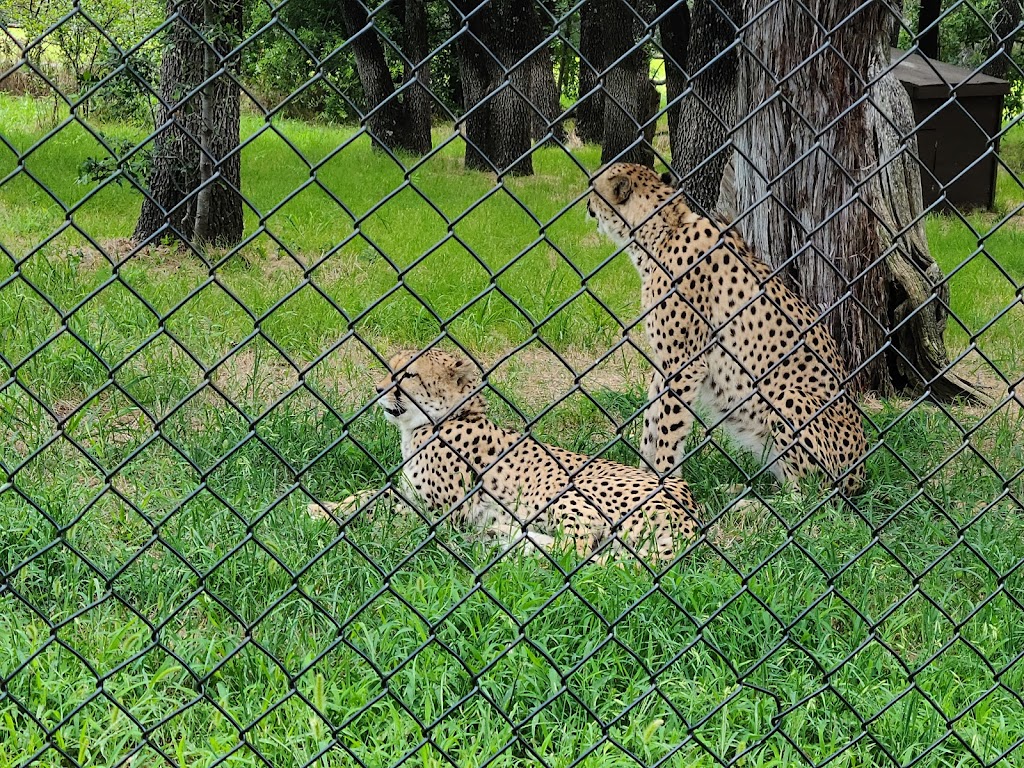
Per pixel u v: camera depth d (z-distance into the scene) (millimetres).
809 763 4516
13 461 7578
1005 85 21047
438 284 13445
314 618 5949
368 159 24969
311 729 4734
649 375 11109
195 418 8836
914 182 11133
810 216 10070
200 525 6746
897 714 5309
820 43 9430
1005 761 5020
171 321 10883
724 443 9125
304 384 3475
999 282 15656
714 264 8672
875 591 6586
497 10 25875
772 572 6570
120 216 16516
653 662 5734
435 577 6438
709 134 19141
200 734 4992
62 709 5004
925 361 10938
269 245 15289
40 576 6172
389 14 32281
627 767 4828
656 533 7152
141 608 6070
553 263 15203
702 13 18812
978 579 6957
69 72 20406
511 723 4164
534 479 7551
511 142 25453
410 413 7656
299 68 34031
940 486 8164
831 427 8555
